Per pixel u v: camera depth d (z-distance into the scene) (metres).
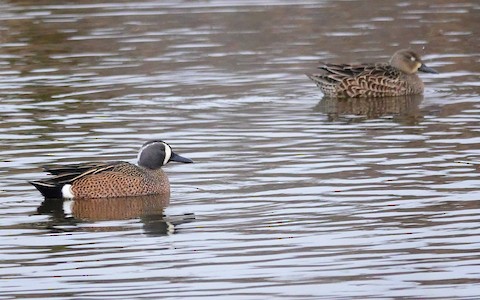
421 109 21.72
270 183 16.33
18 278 12.64
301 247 13.48
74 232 14.33
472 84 23.97
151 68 25.47
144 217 14.96
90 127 20.05
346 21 30.62
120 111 21.38
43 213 15.23
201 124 20.36
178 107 21.80
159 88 23.53
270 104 22.22
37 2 33.28
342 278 12.45
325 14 31.55
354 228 14.12
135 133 19.61
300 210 14.96
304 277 12.49
